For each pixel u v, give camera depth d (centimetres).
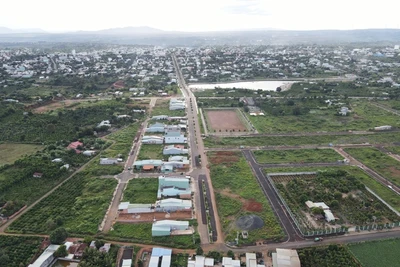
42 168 11069
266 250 7356
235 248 7444
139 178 10812
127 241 7688
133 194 9738
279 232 7962
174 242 7625
